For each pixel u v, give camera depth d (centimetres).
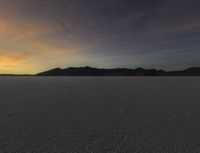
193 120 725
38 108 1004
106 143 505
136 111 914
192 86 2416
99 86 2661
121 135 569
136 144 495
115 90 2019
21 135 577
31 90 2069
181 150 448
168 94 1561
